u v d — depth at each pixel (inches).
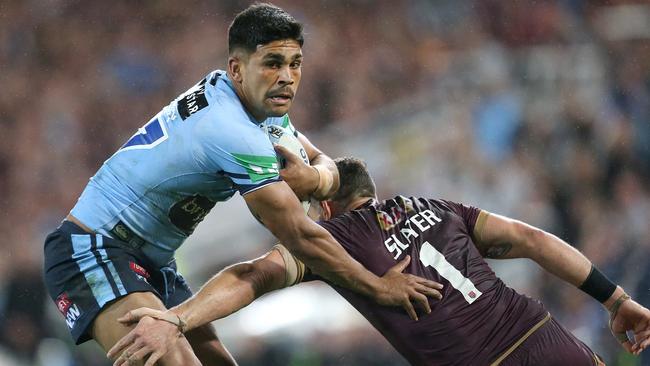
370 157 1955.0
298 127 2122.3
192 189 698.2
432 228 703.7
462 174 1895.9
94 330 703.1
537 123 1984.5
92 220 716.0
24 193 2103.8
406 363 1450.5
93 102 2257.6
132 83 2284.7
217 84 695.1
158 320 637.3
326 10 2329.0
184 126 685.9
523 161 1925.4
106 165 721.0
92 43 2342.5
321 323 1488.7
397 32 2282.2
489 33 2263.8
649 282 1549.0
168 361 669.3
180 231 725.3
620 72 2122.3
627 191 1822.1
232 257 1668.3
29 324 1633.9
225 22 2357.3
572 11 2266.2
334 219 706.2
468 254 698.8
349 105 2143.2
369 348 1464.1
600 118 2001.7
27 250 1897.1
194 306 652.7
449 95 2082.9
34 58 2332.7
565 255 731.4
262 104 682.8
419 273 683.4
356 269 670.5
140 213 708.7
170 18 2365.9
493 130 1990.7
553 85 2087.8
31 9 2379.4
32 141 2188.7
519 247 729.6
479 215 726.5
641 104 2055.9
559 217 1806.1
